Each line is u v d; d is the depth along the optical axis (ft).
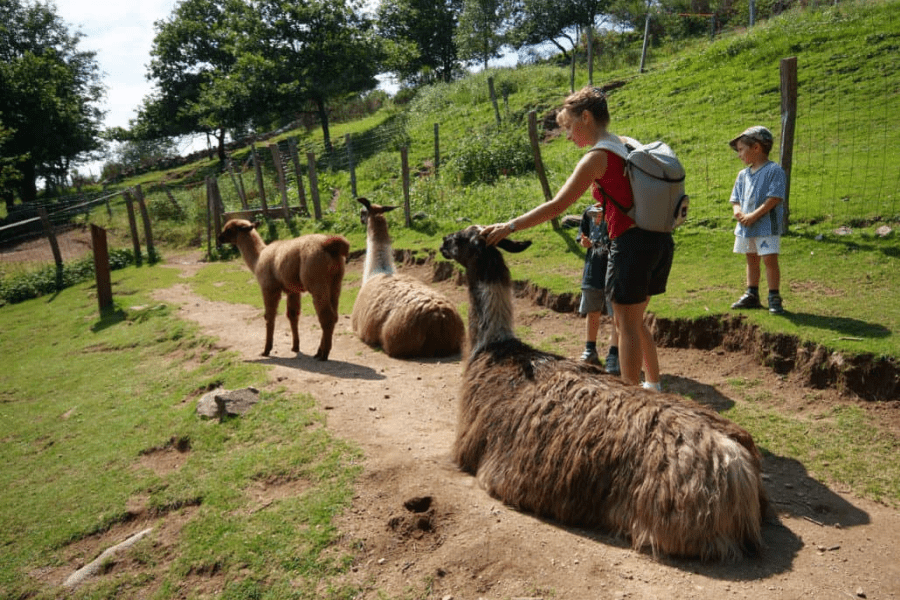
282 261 24.48
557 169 53.42
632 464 10.79
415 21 161.68
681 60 72.28
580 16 133.59
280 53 111.65
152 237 68.23
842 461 14.26
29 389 30.63
